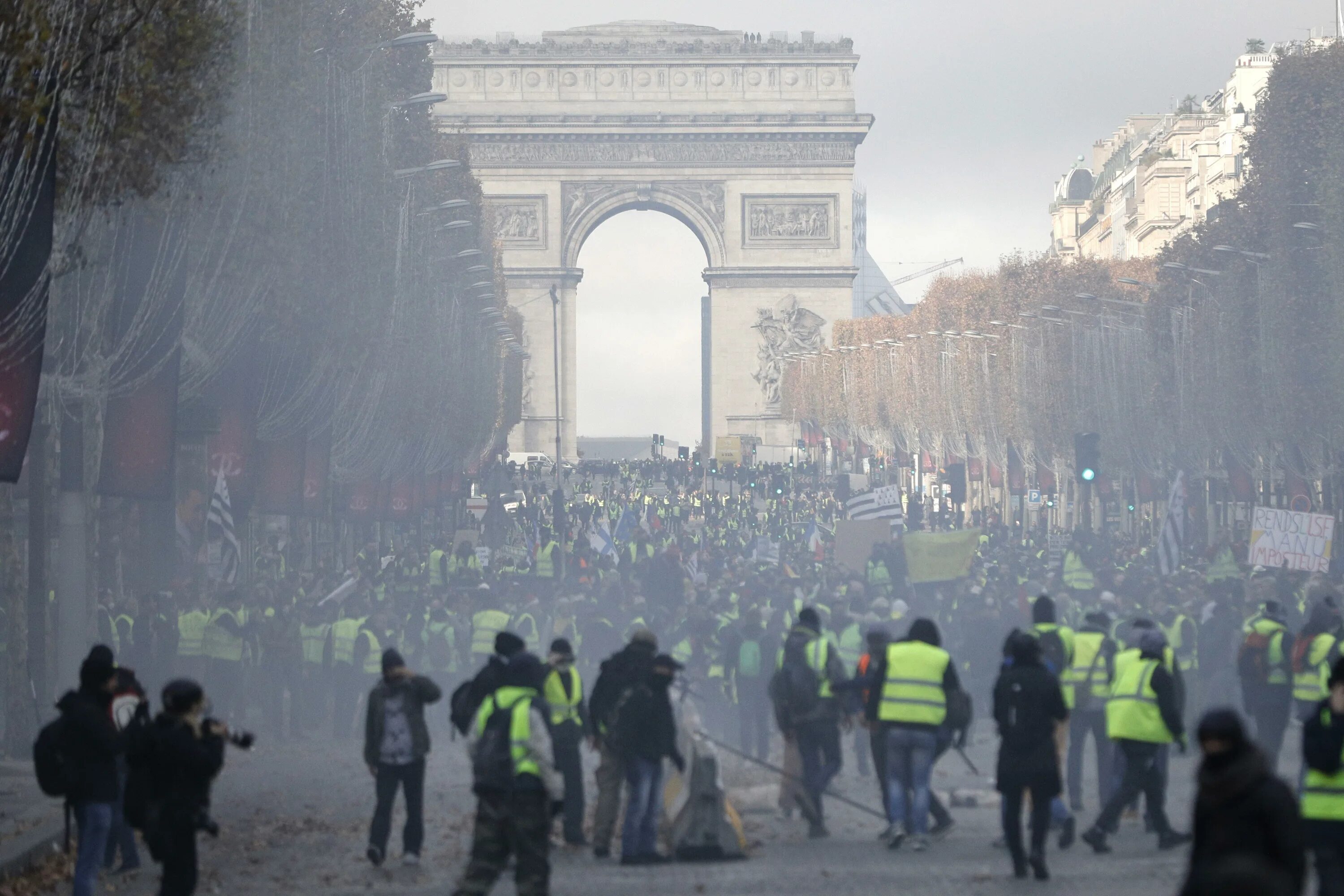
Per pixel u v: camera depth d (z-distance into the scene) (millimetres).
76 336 75125
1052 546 145125
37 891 45844
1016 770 43750
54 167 54656
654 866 47500
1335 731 32750
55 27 57688
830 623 70188
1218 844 24875
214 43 68188
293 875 47000
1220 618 75625
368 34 131875
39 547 79938
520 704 37188
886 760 50875
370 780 69688
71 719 40375
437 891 44500
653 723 47094
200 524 102000
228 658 85375
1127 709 48062
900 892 42344
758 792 61438
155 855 37000
